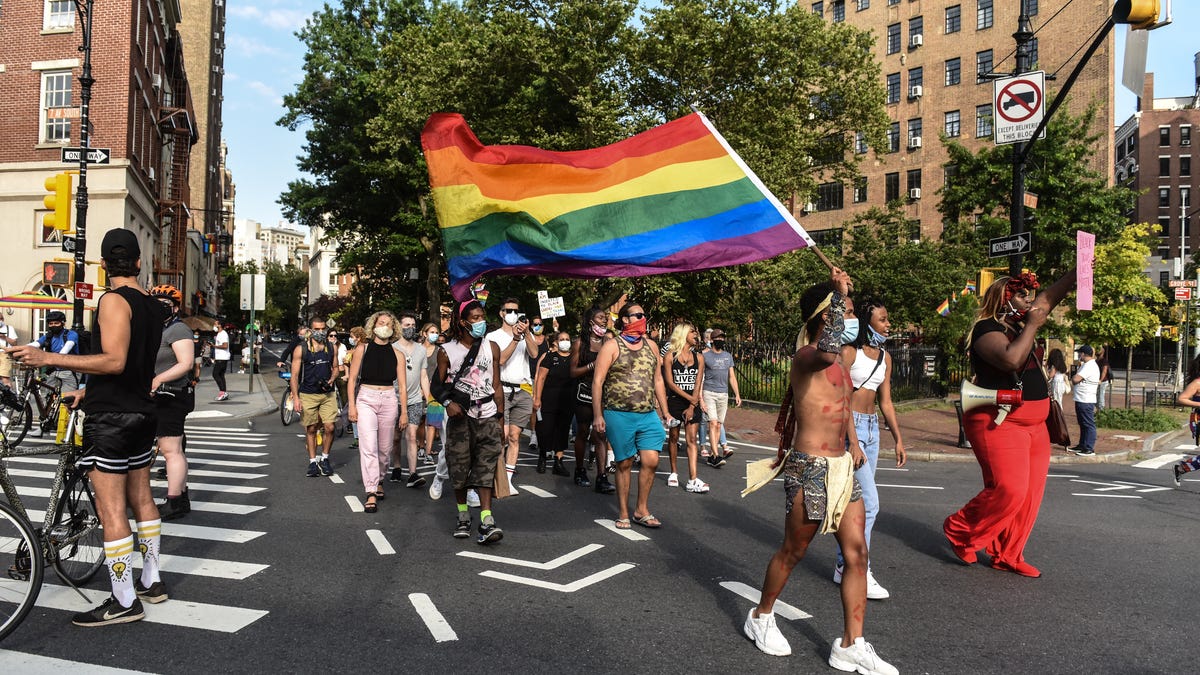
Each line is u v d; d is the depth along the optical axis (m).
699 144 6.57
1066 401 25.31
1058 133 28.75
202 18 59.50
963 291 25.98
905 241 30.30
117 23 24.09
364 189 34.59
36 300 19.25
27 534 4.07
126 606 4.29
